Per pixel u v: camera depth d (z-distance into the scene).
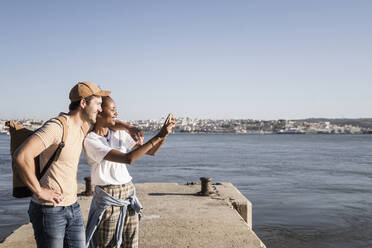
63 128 2.72
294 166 40.00
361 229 12.03
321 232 11.65
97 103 2.99
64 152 2.74
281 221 13.23
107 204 3.34
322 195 19.56
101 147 3.20
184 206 6.94
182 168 38.09
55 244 2.75
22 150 2.49
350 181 26.38
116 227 3.41
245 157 55.97
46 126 2.66
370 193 20.25
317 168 37.56
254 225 12.62
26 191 2.71
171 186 9.00
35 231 2.78
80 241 2.94
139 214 3.67
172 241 5.02
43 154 2.73
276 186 23.62
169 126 3.14
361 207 15.96
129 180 3.54
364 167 38.47
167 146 102.88
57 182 2.74
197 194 7.97
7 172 33.03
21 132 2.76
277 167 38.91
